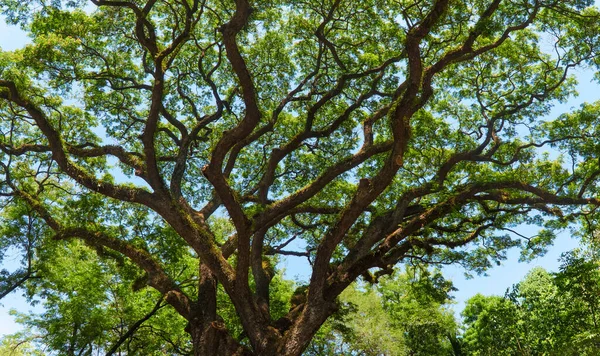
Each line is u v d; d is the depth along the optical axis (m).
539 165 20.83
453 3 17.11
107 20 18.92
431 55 20.39
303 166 23.16
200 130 21.34
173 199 15.57
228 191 13.57
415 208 17.53
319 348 32.09
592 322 23.80
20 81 17.22
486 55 20.80
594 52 19.67
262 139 23.23
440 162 21.69
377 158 22.11
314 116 20.42
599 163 18.48
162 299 20.50
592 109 20.58
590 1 16.52
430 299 22.50
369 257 14.85
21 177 20.80
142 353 22.78
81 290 22.03
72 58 19.11
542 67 20.97
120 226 20.52
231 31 12.39
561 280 23.73
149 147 15.62
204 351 14.56
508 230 19.50
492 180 17.52
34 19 15.91
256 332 14.48
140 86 19.84
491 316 30.95
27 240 22.17
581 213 19.44
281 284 27.53
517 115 21.36
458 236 21.39
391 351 35.16
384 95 20.42
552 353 23.58
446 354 38.72
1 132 20.64
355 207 13.55
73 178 16.17
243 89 12.78
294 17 21.17
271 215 15.82
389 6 19.67
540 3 16.45
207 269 16.52
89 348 22.31
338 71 21.28
